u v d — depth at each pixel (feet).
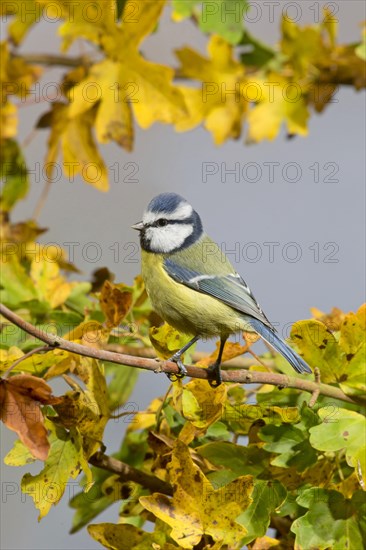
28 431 23.24
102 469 28.66
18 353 26.99
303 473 25.70
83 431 25.85
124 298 28.86
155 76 30.25
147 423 29.07
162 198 34.35
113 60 30.30
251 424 26.84
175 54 32.94
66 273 35.40
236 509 23.57
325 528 24.48
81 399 25.80
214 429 27.86
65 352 26.40
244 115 33.65
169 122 30.45
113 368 31.96
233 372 26.71
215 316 32.53
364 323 27.07
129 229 45.85
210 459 26.17
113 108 30.35
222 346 28.78
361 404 27.35
